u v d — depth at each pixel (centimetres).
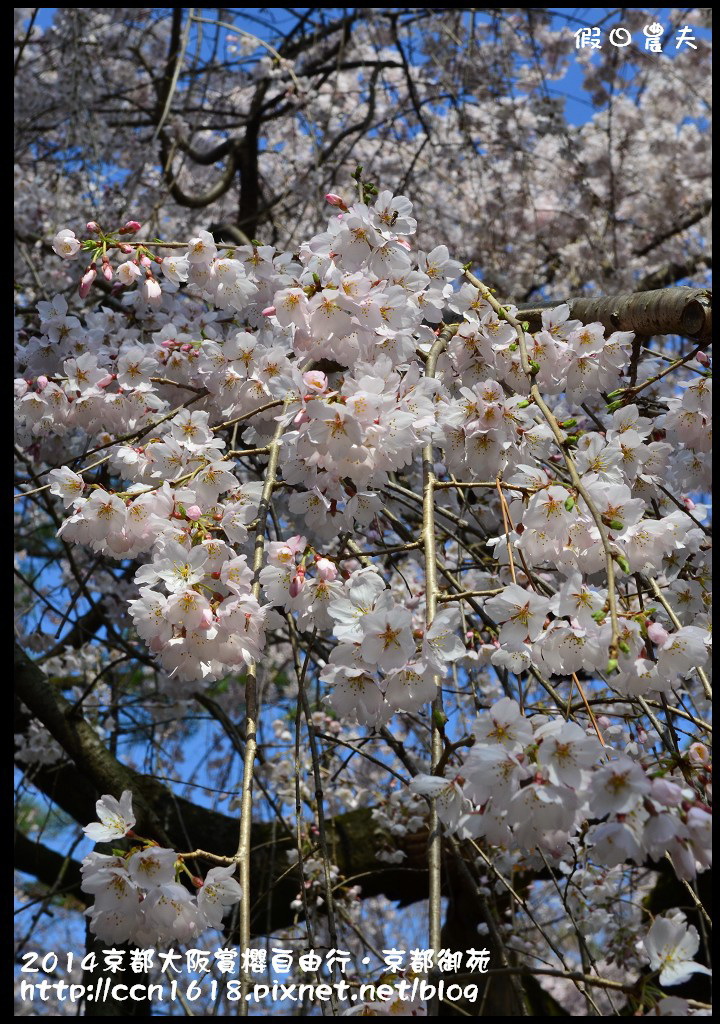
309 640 236
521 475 180
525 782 140
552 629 160
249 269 246
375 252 207
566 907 198
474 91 514
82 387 249
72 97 425
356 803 394
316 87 504
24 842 418
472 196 542
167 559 174
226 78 549
